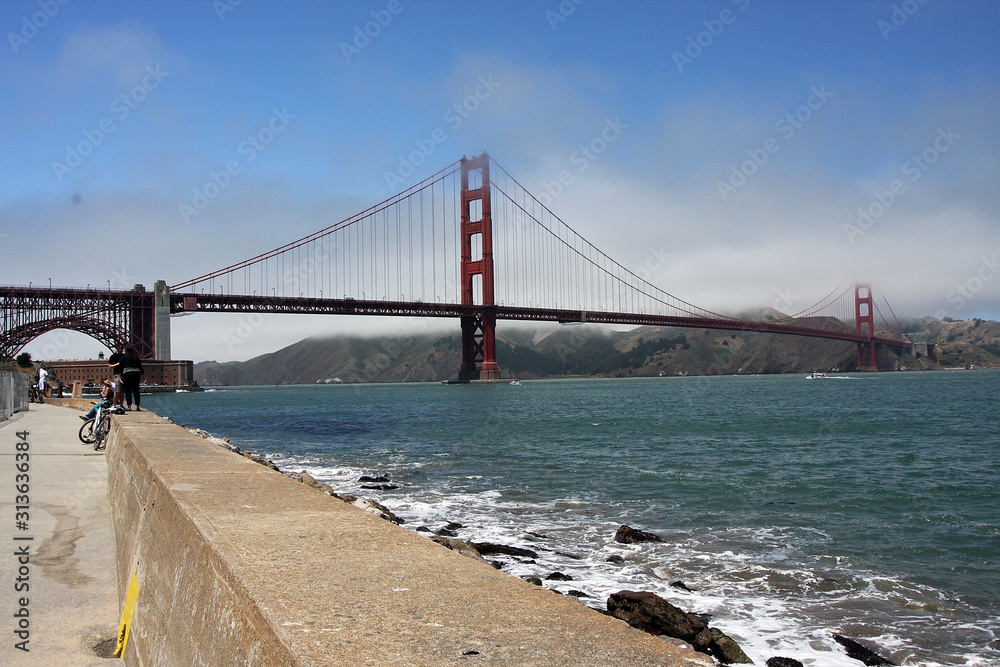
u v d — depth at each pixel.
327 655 1.56
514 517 13.53
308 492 4.09
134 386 15.11
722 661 6.28
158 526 3.89
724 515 13.74
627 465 21.98
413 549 2.69
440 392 121.38
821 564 10.09
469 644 1.65
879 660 6.69
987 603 8.37
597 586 8.96
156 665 2.91
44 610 4.61
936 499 15.55
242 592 2.12
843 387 104.69
